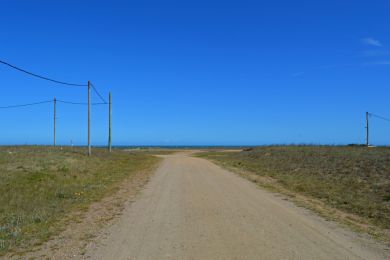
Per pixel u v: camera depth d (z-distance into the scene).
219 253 8.61
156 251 8.88
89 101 40.53
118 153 56.19
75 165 28.69
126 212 13.95
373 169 25.45
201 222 12.05
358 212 13.88
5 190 17.05
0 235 10.19
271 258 8.21
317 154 43.03
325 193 18.36
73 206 15.08
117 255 8.62
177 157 64.56
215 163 45.00
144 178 26.62
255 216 12.98
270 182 24.34
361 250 8.83
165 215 13.30
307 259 8.12
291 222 12.01
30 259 8.32
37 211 13.54
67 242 9.76
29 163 26.67
